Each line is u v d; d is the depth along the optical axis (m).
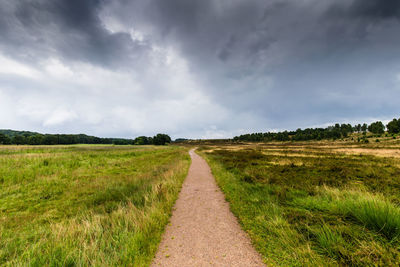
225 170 11.00
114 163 13.69
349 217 3.44
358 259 2.20
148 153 25.17
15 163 9.79
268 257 2.55
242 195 5.57
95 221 3.74
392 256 2.17
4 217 4.66
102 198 6.06
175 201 5.50
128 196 6.08
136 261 2.54
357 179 7.79
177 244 3.02
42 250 2.92
